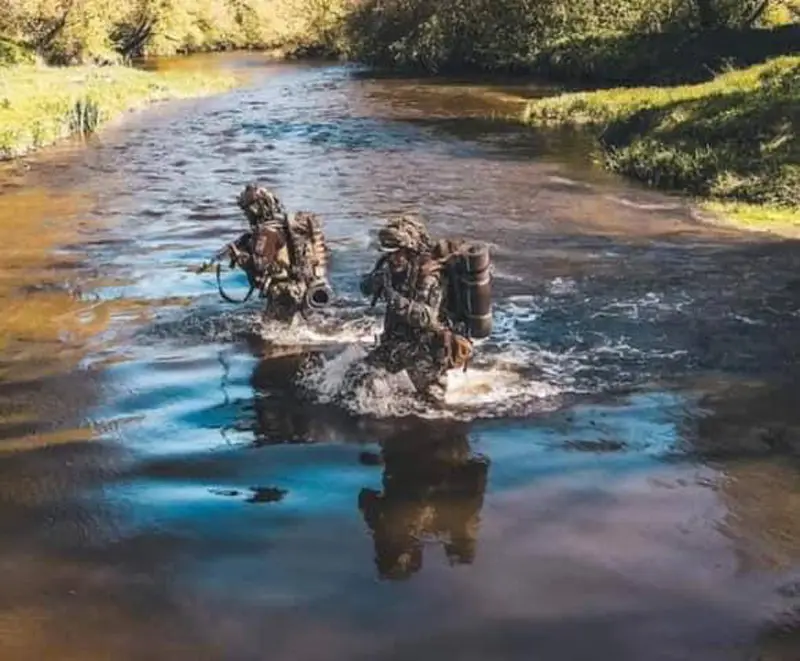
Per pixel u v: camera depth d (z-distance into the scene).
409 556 5.35
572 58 41.50
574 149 21.61
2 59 42.69
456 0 47.38
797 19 43.09
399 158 20.75
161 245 12.90
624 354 8.45
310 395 7.62
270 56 62.56
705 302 9.93
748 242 12.57
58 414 7.38
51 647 4.63
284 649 4.58
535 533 5.55
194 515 5.85
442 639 4.63
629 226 13.75
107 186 17.77
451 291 7.38
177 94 35.91
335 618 4.81
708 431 6.89
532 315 9.55
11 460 6.61
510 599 4.93
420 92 36.53
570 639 4.61
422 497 6.01
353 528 5.66
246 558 5.37
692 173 16.92
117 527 5.72
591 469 6.32
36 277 11.32
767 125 17.86
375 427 7.01
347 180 18.12
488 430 6.93
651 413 7.21
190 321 9.52
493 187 17.19
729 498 5.91
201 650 4.59
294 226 9.16
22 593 5.08
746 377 7.90
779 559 5.23
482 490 6.08
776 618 4.73
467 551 5.39
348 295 10.30
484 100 33.16
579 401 7.45
